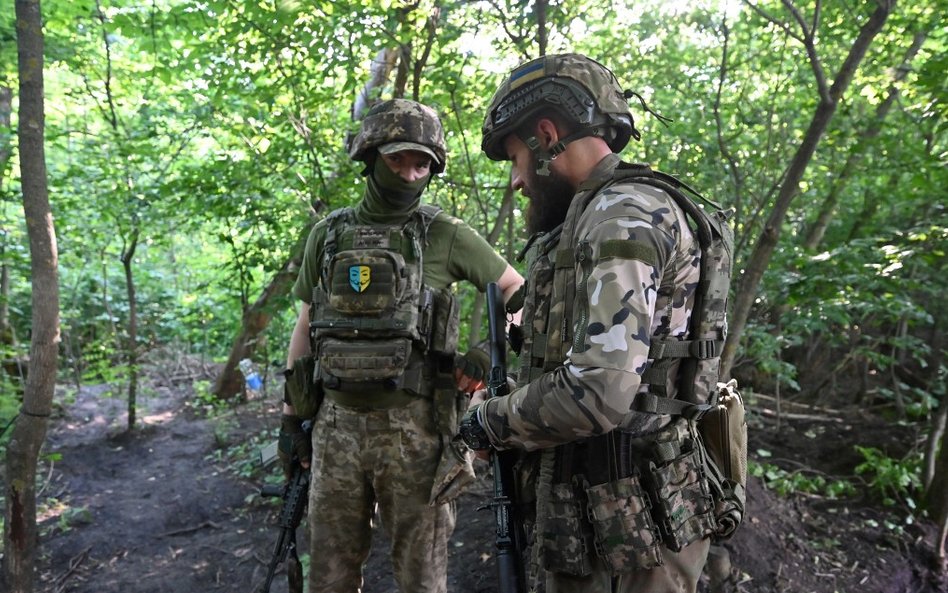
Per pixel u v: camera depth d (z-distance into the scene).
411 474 1.97
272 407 5.91
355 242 1.99
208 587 3.00
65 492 4.19
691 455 1.27
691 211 1.20
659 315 1.19
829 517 3.52
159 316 9.09
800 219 5.28
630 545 1.18
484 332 4.36
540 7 3.17
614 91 1.32
